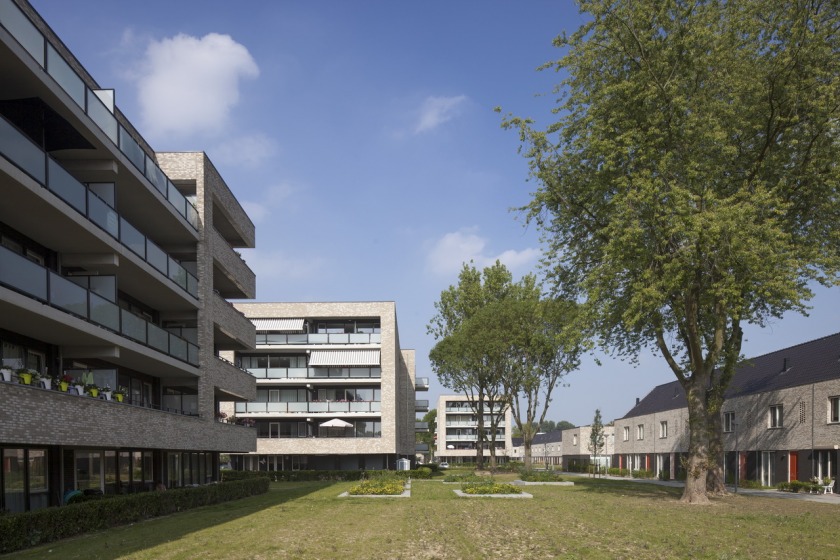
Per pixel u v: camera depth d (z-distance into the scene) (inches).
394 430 2000.5
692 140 914.1
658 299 869.2
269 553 492.1
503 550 505.7
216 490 1008.9
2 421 534.0
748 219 839.1
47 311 608.1
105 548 523.2
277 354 2071.9
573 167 1029.2
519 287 2066.9
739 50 950.4
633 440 2311.8
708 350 1075.3
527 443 1893.5
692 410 986.1
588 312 935.0
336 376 2039.9
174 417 922.1
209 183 1128.8
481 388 2112.5
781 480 1384.1
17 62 572.7
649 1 923.4
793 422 1349.7
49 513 566.6
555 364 1878.7
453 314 2212.1
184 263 1091.3
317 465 2065.7
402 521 713.0
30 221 667.4
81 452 835.4
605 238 1039.0
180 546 529.3
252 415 2001.7
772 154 964.0
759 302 1057.5
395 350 2110.0
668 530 630.5
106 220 744.3
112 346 766.5
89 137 721.6
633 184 901.2
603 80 977.5
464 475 1610.5
